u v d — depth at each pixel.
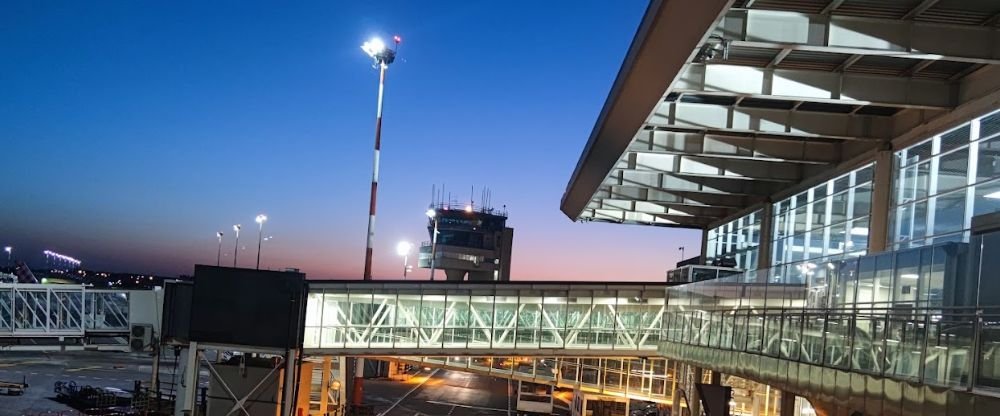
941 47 22.55
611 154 35.59
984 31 22.61
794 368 20.36
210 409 33.62
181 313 35.03
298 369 34.41
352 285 44.38
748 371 23.89
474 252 151.50
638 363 57.88
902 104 27.14
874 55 24.62
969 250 14.34
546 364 60.19
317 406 45.50
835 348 18.05
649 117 28.02
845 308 17.97
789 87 26.89
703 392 30.97
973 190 26.08
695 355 30.58
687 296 34.38
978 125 26.14
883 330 15.88
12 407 53.34
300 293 33.84
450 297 45.19
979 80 25.86
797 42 22.33
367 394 80.31
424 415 67.62
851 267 19.73
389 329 44.44
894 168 31.81
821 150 37.00
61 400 57.75
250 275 33.59
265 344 33.28
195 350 33.28
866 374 16.41
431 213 72.19
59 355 95.81
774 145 37.00
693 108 32.00
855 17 22.48
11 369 76.44
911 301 16.52
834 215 38.00
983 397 12.40
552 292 45.88
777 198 46.31
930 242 28.69
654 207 57.84
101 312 63.03
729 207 53.19
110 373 78.69
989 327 12.54
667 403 56.84
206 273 33.38
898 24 22.59
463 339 45.09
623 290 46.19
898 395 15.02
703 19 19.39
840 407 17.58
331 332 43.97
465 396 84.44
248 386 33.69
